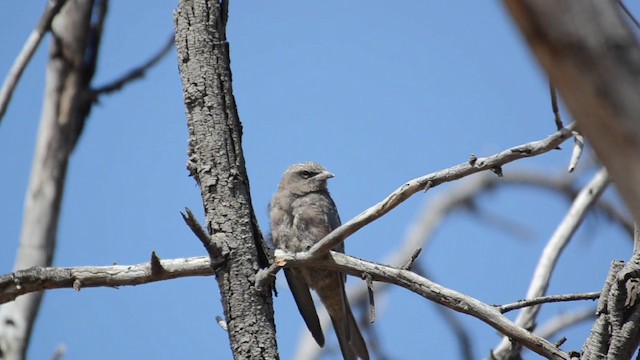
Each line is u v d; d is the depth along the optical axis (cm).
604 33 428
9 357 1534
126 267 998
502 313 993
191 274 1001
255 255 970
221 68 1020
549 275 1538
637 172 421
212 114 999
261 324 941
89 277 987
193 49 1020
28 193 1667
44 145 1688
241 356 928
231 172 985
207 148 990
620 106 424
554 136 865
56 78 1720
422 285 1012
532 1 437
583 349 989
